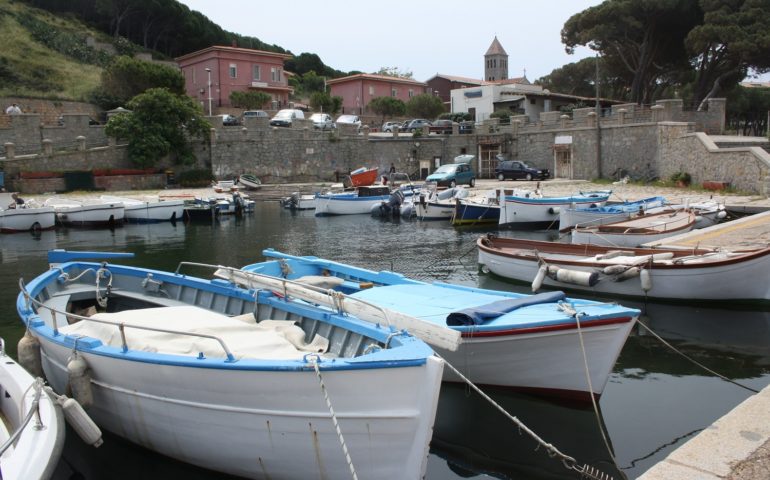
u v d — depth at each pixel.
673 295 12.12
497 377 7.84
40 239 25.69
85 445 7.05
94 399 6.93
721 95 55.19
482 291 9.25
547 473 6.25
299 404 5.57
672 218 20.42
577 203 24.94
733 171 29.05
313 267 11.27
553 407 7.68
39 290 9.20
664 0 43.00
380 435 5.42
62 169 40.59
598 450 6.55
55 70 60.16
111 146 42.47
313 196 38.41
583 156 42.03
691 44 41.53
